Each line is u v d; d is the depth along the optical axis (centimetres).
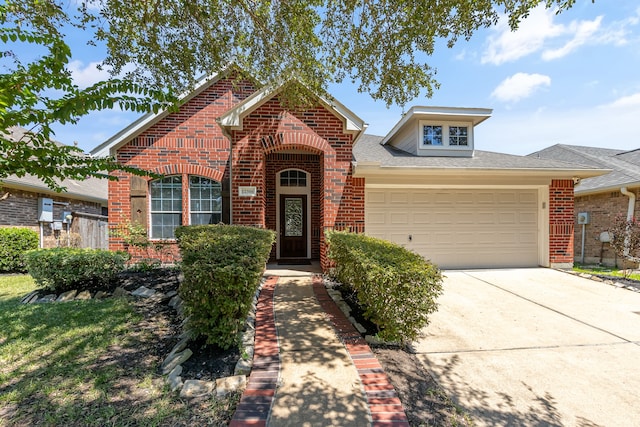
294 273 776
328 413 246
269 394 270
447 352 380
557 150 1481
